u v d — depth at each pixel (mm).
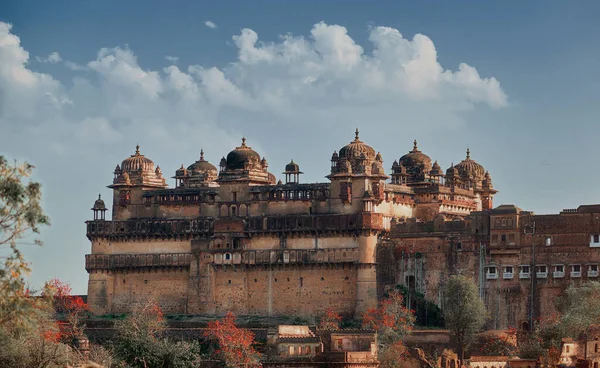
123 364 143000
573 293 179625
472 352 183375
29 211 102000
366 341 161000
